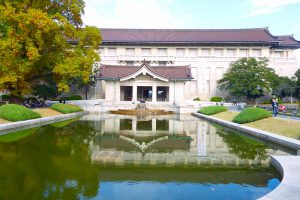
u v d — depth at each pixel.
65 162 10.32
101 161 10.56
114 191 7.43
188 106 41.88
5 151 12.12
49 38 30.81
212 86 64.19
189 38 66.12
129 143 14.71
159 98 56.38
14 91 31.97
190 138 16.59
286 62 65.69
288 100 58.50
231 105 44.66
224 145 14.31
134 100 47.88
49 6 32.19
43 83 48.06
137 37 66.62
